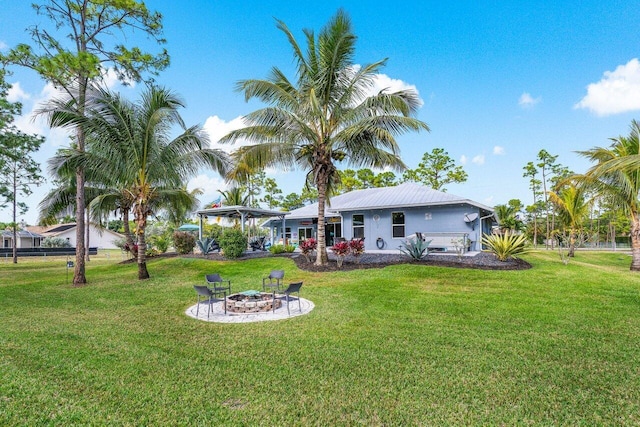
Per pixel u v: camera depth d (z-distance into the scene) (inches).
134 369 159.2
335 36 424.5
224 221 1318.9
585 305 269.7
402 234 669.3
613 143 530.3
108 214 723.4
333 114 454.6
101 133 417.7
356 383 143.3
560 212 863.7
